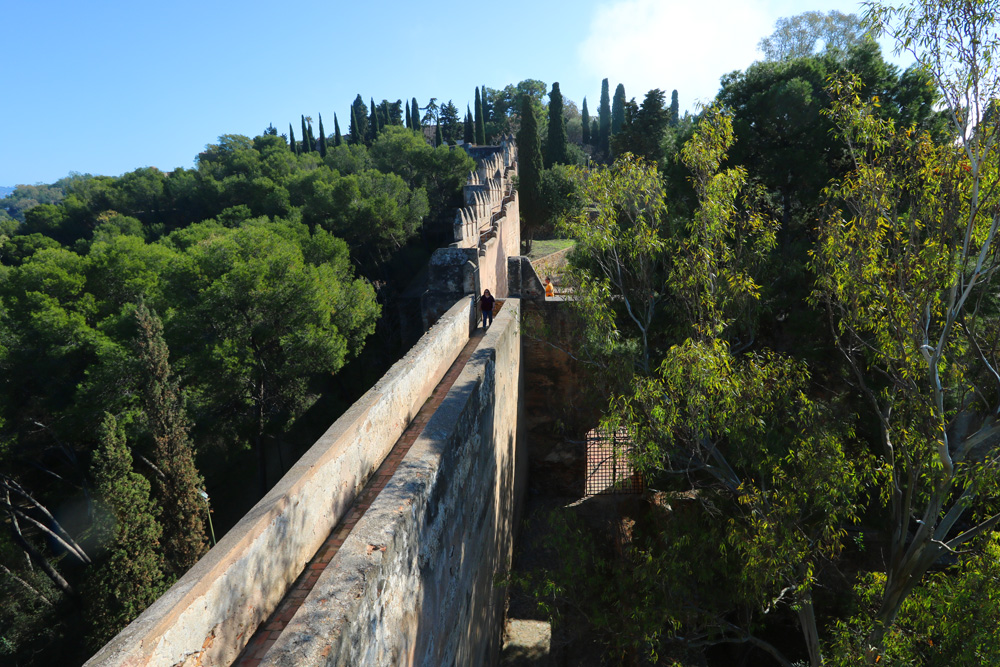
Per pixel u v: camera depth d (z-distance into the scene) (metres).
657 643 9.70
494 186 37.81
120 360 24.20
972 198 7.01
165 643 3.83
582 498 19.27
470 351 13.73
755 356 9.62
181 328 25.78
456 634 8.28
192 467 21.23
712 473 10.02
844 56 14.01
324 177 49.78
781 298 12.58
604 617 10.67
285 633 4.20
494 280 23.77
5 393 26.08
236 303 26.38
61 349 25.75
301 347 26.81
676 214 12.89
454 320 13.31
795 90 12.70
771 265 11.45
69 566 26.70
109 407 24.45
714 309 9.47
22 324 26.83
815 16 35.56
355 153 62.47
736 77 14.66
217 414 27.44
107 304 29.33
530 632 13.77
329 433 6.98
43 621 24.14
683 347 8.59
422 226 51.09
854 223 8.27
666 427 9.06
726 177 9.29
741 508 10.42
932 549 7.68
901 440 8.48
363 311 31.64
